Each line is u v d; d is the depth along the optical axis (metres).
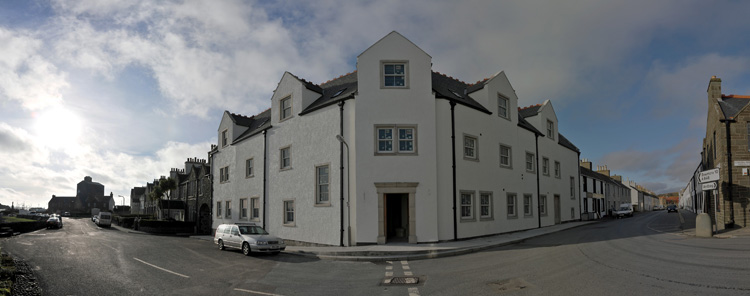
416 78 18.41
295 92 22.20
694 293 7.43
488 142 21.67
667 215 43.12
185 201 43.47
